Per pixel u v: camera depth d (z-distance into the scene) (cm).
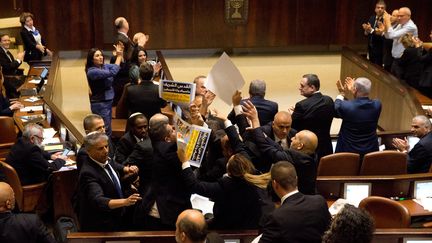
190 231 418
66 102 1210
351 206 387
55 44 1505
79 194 543
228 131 565
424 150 686
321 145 739
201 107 633
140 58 1027
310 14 1547
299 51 1602
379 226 570
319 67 1472
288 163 458
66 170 721
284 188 450
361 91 745
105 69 911
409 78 1099
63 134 827
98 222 537
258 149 574
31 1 1478
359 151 749
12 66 1172
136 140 670
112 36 1515
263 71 1427
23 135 734
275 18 1545
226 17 1530
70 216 725
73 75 1402
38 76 1146
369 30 1193
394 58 1129
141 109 820
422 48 1084
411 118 942
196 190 500
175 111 889
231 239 490
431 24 1535
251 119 579
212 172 581
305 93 734
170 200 536
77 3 1490
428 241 488
